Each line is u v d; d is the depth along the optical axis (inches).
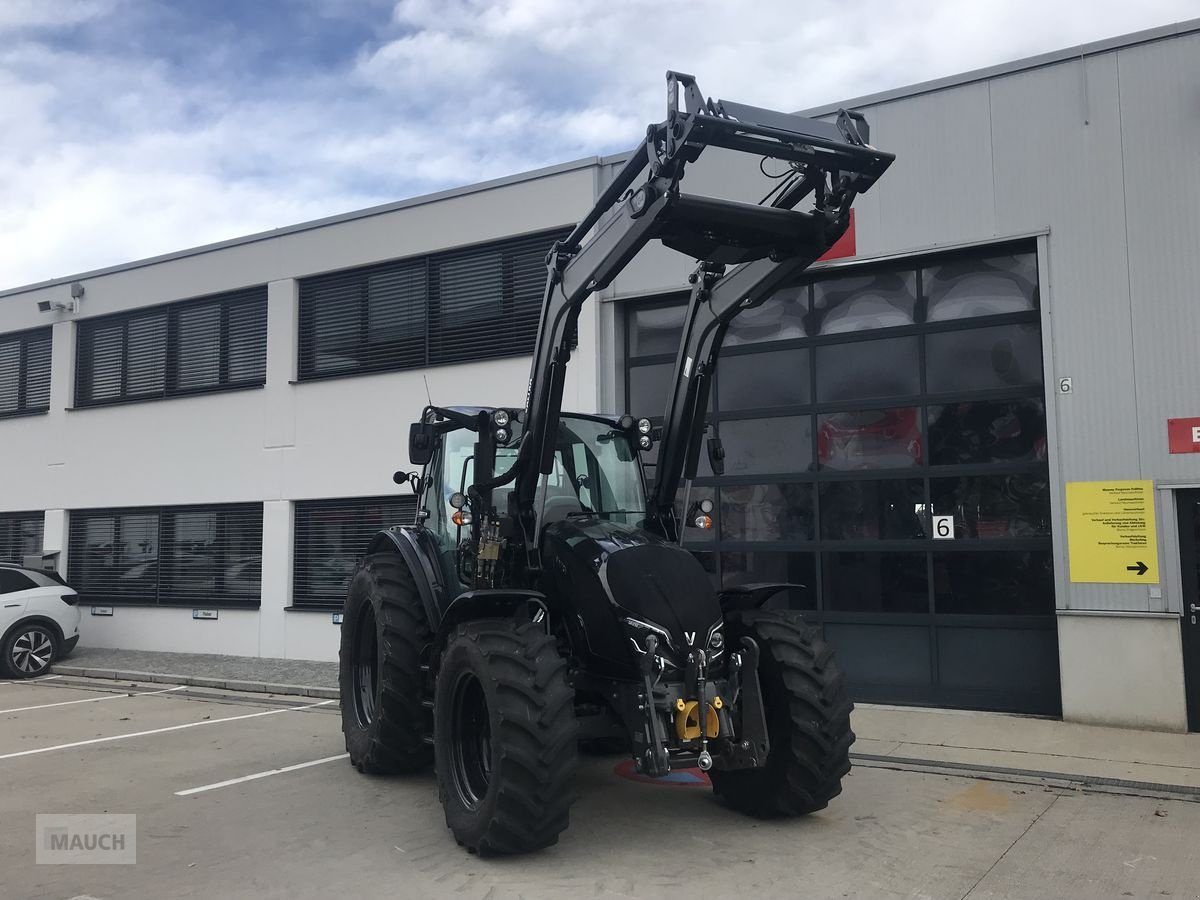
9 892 173.3
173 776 263.1
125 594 569.6
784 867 183.0
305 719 354.0
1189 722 305.3
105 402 591.8
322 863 187.9
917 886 173.3
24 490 617.6
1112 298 323.9
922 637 354.6
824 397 380.5
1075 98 333.7
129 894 171.9
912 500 361.4
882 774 257.9
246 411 528.4
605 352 415.2
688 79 169.0
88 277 599.8
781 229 185.0
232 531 533.3
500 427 214.1
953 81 353.4
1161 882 175.9
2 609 464.8
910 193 359.3
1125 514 316.2
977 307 355.9
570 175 433.4
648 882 175.0
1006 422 348.2
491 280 458.9
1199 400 308.8
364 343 496.7
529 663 185.3
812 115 376.8
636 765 187.8
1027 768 260.2
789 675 204.1
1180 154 316.8
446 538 253.6
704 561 254.8
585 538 211.0
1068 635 321.4
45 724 346.6
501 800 178.7
